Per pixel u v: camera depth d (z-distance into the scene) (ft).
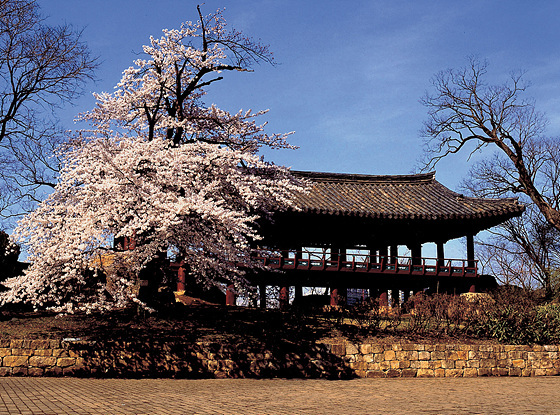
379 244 96.27
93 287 62.49
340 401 39.29
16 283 52.37
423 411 35.01
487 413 34.58
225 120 71.72
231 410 33.60
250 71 68.49
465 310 70.79
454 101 106.93
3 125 72.28
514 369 62.59
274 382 50.67
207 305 75.56
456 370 60.54
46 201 59.57
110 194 54.95
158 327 58.44
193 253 57.67
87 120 69.46
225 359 53.88
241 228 56.59
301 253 94.07
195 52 65.92
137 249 56.13
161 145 61.21
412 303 84.33
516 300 79.05
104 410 31.96
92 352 50.67
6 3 68.64
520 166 105.60
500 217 92.68
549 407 38.29
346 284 95.04
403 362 59.00
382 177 105.91
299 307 71.97
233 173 61.57
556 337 66.80
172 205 51.44
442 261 96.68
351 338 61.05
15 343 49.24
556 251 123.75
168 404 35.22
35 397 36.09
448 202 97.96
